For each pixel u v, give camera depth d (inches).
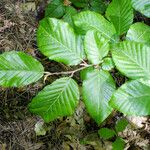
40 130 30.0
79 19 15.7
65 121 31.5
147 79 12.3
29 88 30.8
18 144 28.8
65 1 31.9
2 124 28.9
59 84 14.1
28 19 35.2
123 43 13.3
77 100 14.1
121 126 28.5
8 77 13.3
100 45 14.3
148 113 11.8
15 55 13.5
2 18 34.1
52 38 14.2
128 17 16.6
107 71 14.3
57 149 30.0
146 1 16.3
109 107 13.8
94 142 31.7
